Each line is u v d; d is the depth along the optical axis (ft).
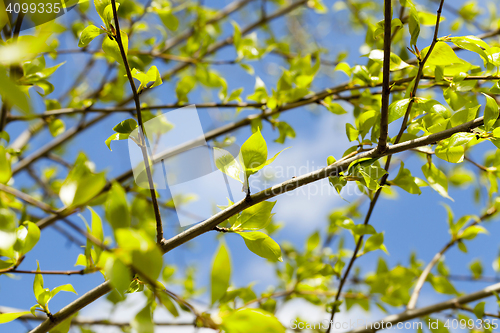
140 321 1.52
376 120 1.89
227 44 3.78
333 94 2.38
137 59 2.46
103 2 1.72
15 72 1.93
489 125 1.72
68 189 1.50
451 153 1.76
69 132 3.43
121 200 1.50
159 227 1.74
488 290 2.43
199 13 3.34
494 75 1.86
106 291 1.73
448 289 2.54
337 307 2.26
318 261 2.92
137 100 1.73
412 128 1.92
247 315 1.50
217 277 1.53
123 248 1.46
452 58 1.77
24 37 1.69
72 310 1.74
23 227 1.80
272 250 1.74
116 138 1.80
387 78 1.69
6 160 1.57
